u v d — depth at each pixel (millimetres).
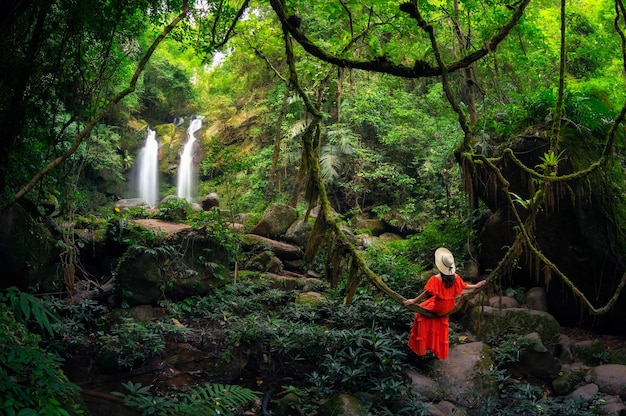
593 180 7426
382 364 6395
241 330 7125
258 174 19094
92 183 20969
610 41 11508
